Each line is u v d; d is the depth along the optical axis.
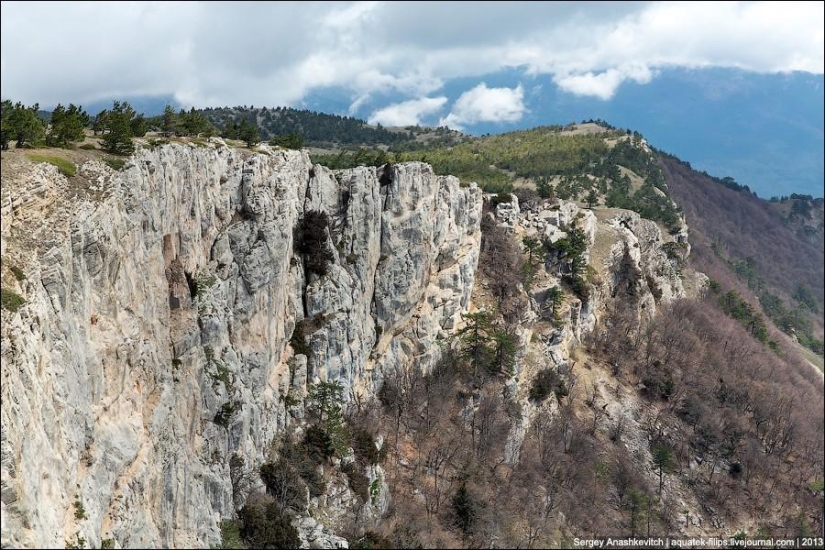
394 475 108.31
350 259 111.25
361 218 112.88
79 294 55.41
